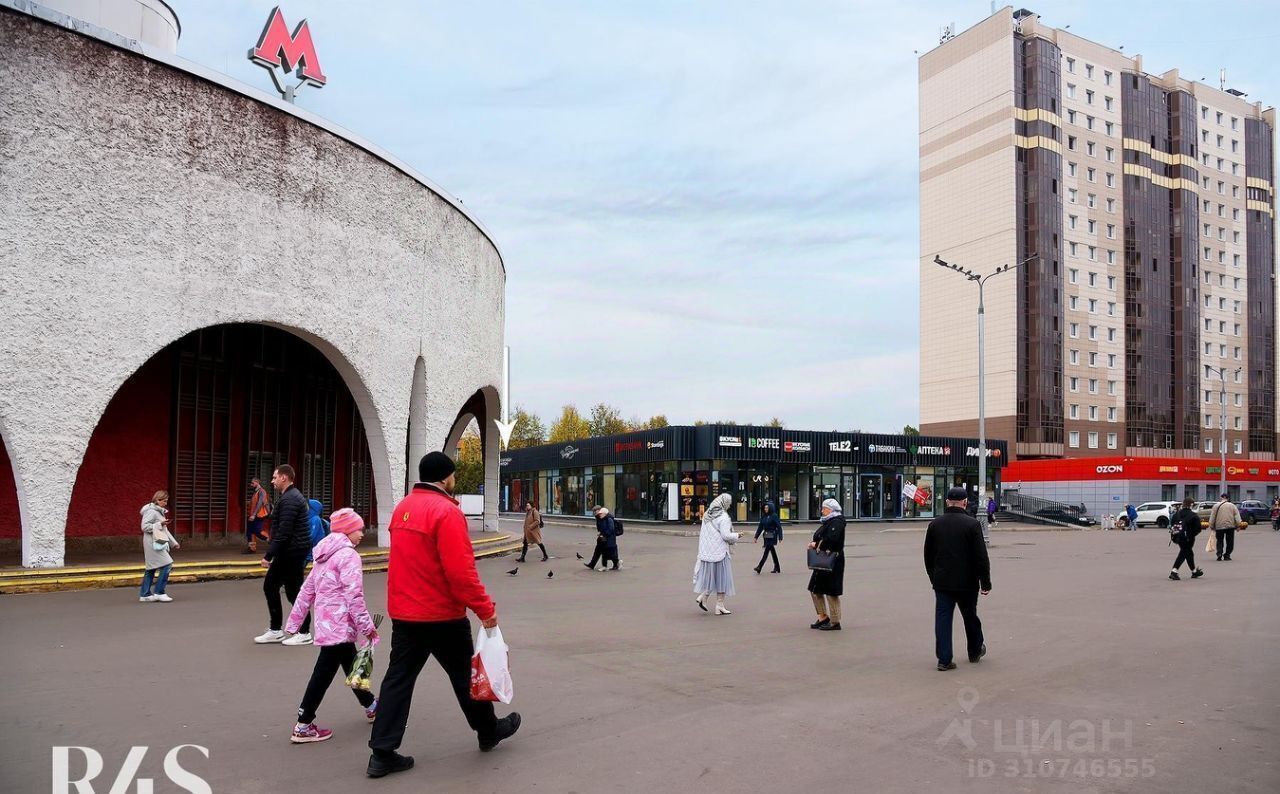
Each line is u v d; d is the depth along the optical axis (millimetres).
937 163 74375
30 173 13844
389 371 19906
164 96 15469
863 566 21375
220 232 16156
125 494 18172
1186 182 78375
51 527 14133
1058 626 11523
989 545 31469
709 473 44125
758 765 5621
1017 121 68875
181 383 19188
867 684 7992
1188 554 18031
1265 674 8430
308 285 17688
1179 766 5617
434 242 22078
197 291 15766
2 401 13555
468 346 24281
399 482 20203
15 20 13797
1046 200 68875
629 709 7047
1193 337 78125
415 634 5539
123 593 13797
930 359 74125
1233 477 64938
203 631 10305
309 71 21078
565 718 6762
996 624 11734
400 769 5461
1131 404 73750
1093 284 72062
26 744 5902
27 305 13781
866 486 49750
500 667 5633
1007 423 67750
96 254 14508
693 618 12359
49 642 9531
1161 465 60312
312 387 22703
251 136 16781
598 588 16422
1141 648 9859
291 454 21906
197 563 15680
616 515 51188
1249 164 83688
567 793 5105
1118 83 75062
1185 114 78750
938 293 73688
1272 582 17500
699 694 7570
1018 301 68062
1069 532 43938
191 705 6957
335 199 18453
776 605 13945
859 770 5531
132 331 14875
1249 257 83375
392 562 5633
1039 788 5207
